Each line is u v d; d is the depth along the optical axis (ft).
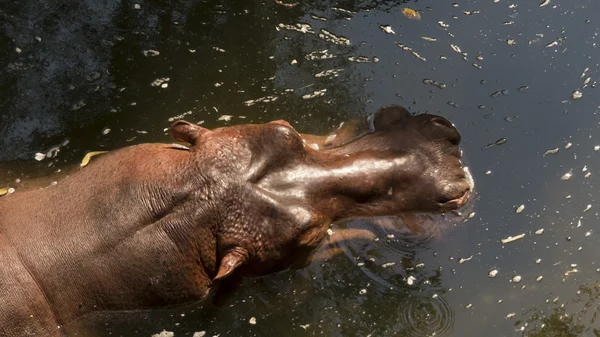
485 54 29.78
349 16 31.19
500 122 27.04
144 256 21.01
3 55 28.58
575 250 23.49
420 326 21.97
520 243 23.56
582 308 22.22
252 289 22.62
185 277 21.35
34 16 30.22
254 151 22.06
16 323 20.31
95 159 24.25
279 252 21.63
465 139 26.35
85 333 21.36
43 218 21.71
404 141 24.04
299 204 21.67
